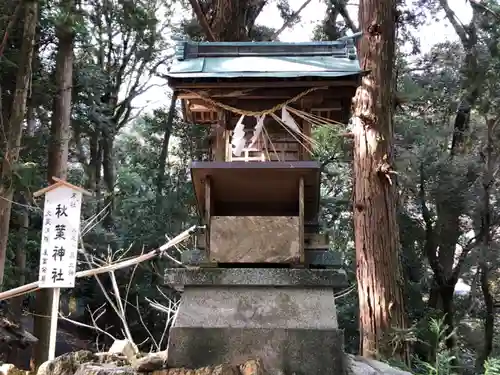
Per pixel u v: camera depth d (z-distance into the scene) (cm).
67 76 1114
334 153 1134
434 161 1284
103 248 1302
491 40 1298
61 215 517
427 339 897
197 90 412
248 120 435
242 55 440
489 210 1283
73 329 1462
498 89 1300
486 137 1389
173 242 499
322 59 430
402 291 698
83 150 1906
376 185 711
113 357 400
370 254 696
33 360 980
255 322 361
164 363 355
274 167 371
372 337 671
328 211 1402
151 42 1727
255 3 929
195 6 858
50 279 502
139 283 1338
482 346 1355
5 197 752
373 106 722
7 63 916
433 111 1434
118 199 1634
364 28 748
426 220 1302
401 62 1379
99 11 1424
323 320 360
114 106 1842
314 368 350
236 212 425
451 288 1308
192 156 1658
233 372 337
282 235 380
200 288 373
